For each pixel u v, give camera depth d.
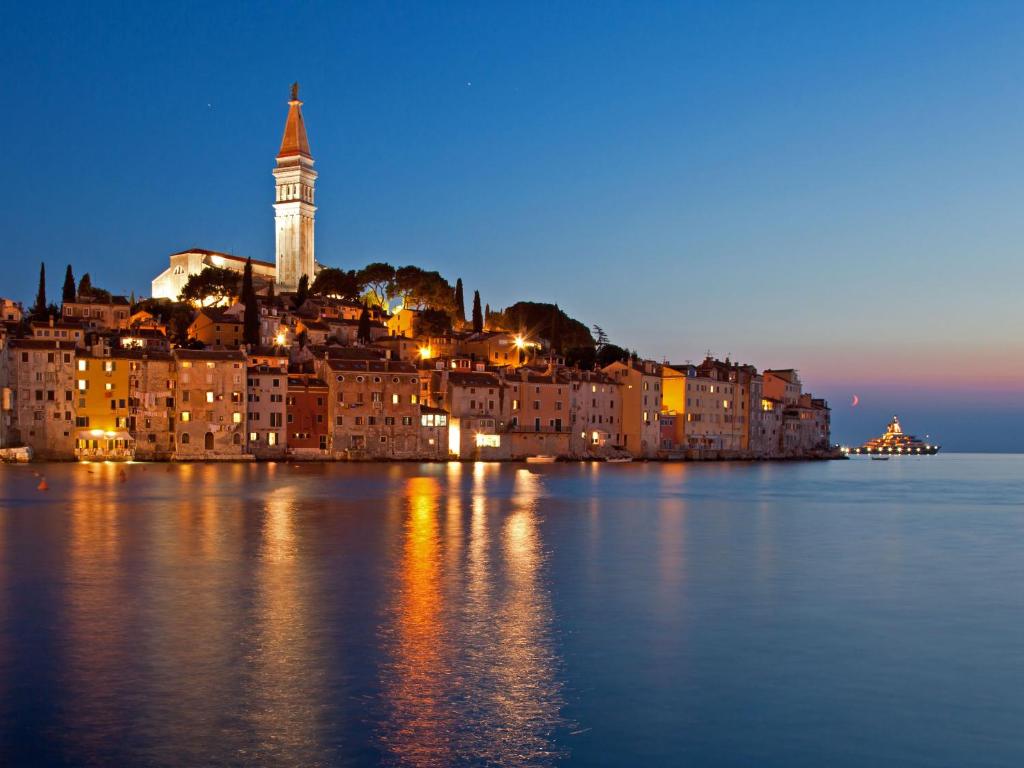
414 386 184.62
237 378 171.00
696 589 41.94
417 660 29.45
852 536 64.44
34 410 159.88
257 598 38.53
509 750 22.39
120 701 25.42
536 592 40.66
